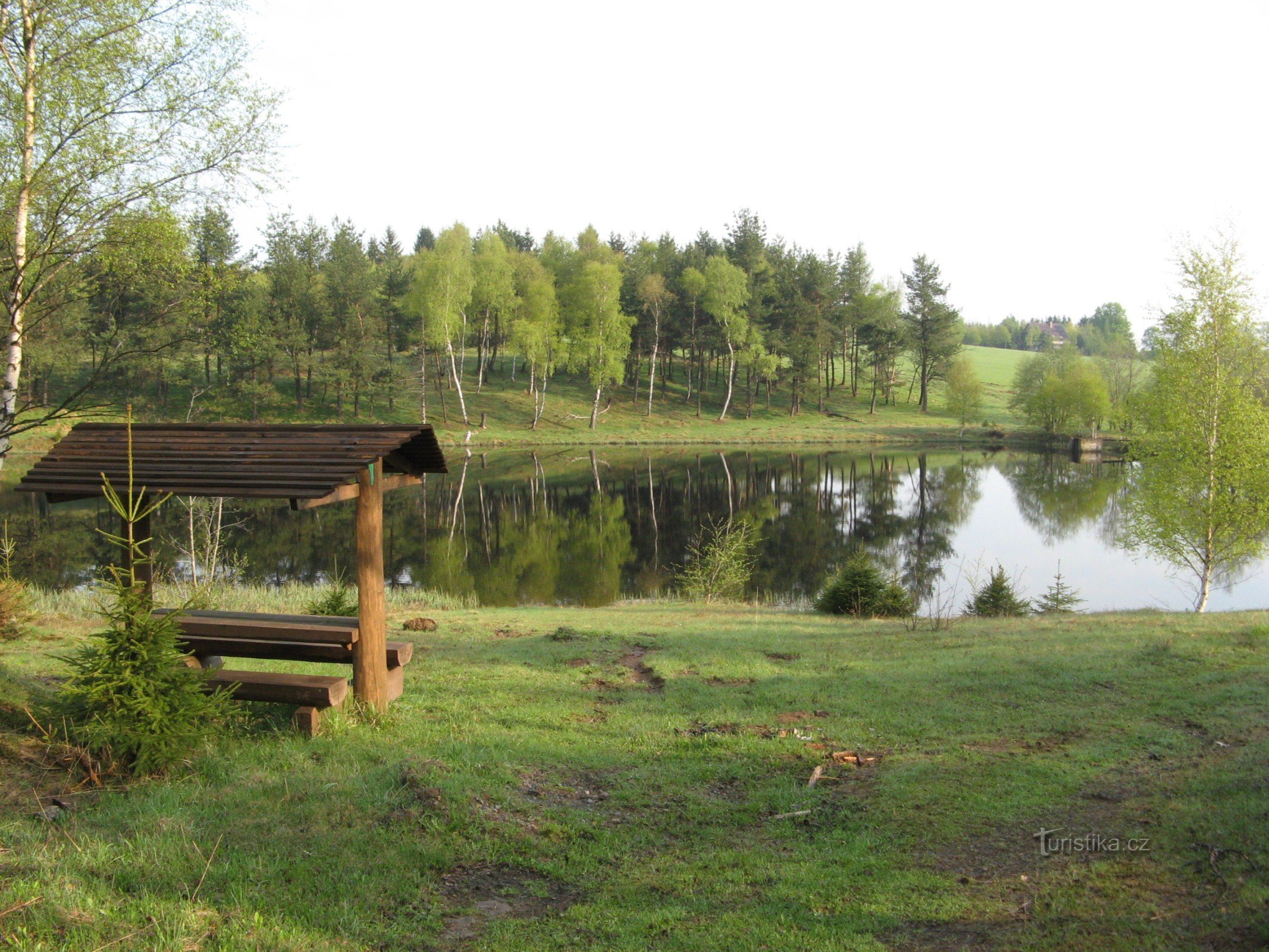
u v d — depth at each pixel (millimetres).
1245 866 4633
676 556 28125
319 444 7535
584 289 69625
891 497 42656
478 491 43594
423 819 5676
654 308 76938
